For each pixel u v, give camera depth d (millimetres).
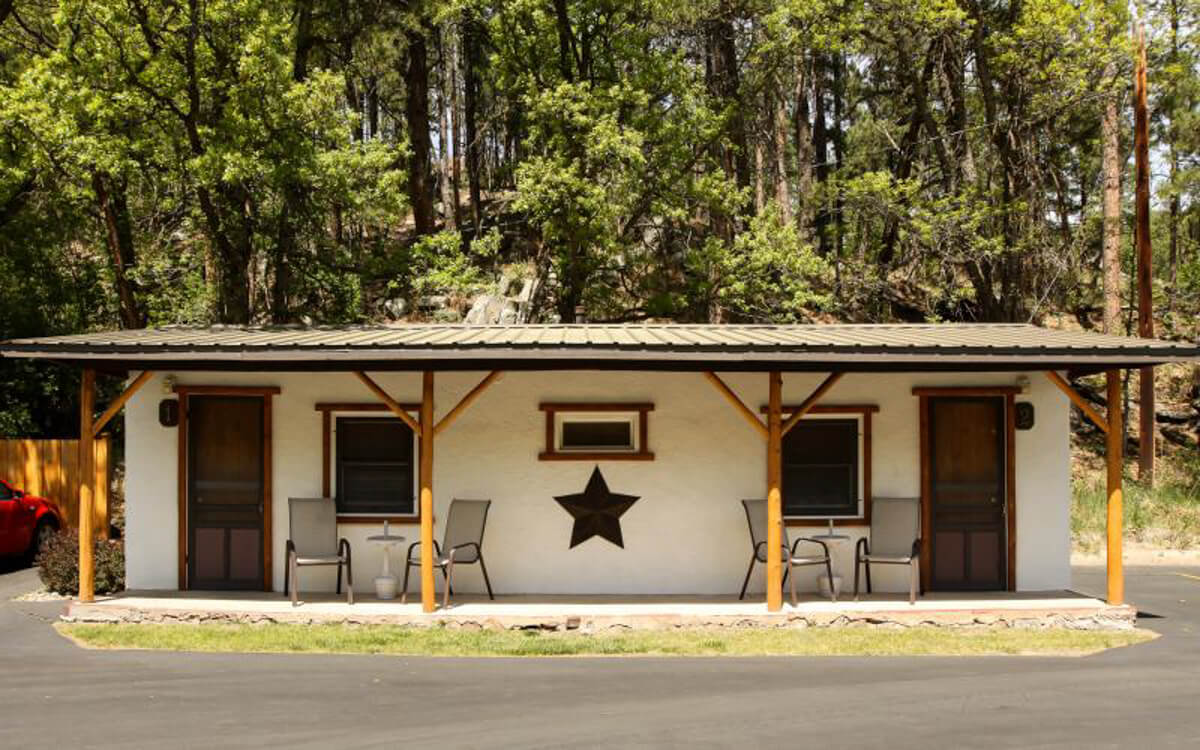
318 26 25094
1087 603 11352
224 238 20625
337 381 12141
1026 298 26891
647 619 10875
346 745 6766
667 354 10133
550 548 12102
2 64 24625
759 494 12141
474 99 34844
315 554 11773
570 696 8180
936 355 10320
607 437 12266
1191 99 28766
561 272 24734
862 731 7105
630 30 25547
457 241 24172
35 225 23172
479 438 12141
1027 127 26016
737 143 28875
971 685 8570
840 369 11164
